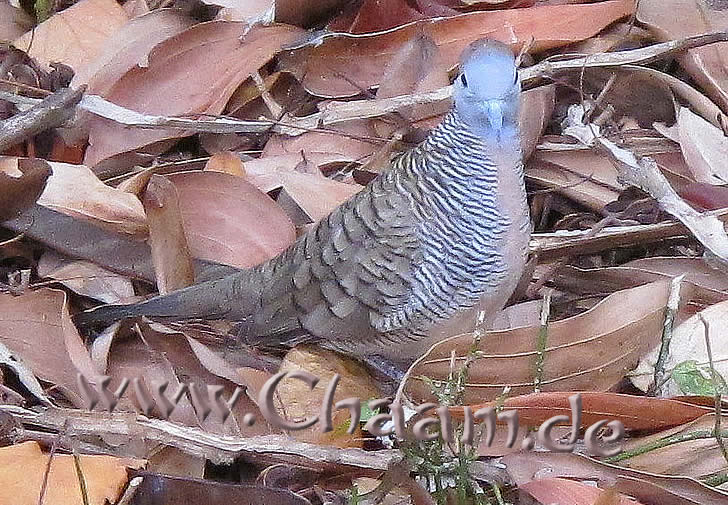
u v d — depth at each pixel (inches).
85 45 301.9
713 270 264.4
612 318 235.1
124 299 263.9
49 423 223.8
